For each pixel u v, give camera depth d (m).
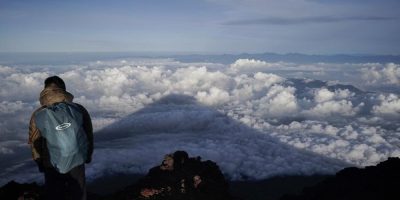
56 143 5.42
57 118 5.47
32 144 5.64
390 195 11.76
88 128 5.96
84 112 5.94
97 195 12.45
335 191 14.34
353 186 13.85
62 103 5.73
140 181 14.67
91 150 6.04
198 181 14.62
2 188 9.85
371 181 13.61
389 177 13.42
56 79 6.05
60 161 5.45
